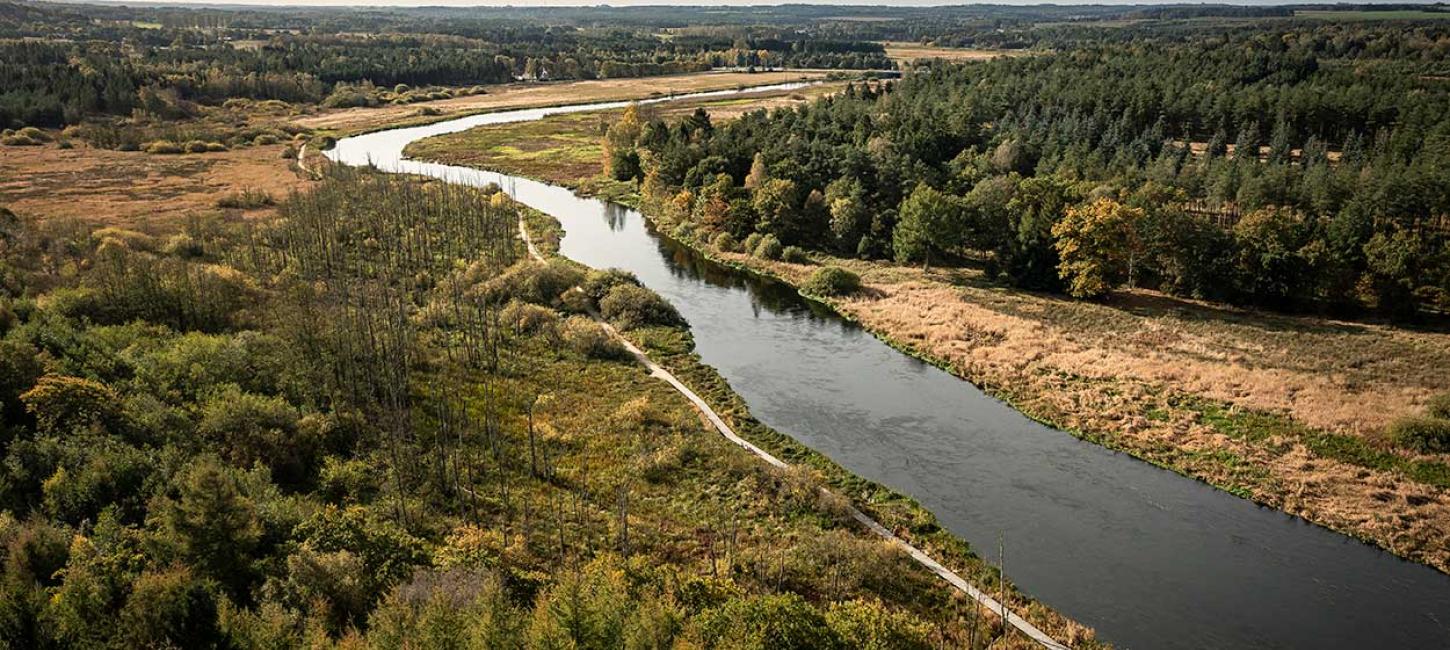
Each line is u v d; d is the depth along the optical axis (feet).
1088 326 316.40
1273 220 340.80
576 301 336.08
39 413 179.32
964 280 378.53
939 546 186.29
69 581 119.34
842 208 422.00
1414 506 199.21
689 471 213.05
